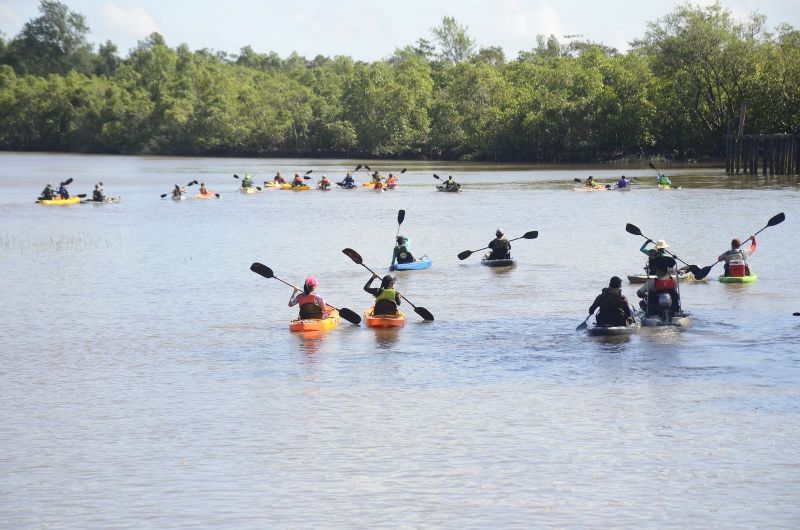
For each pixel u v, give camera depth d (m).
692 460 16.81
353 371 23.66
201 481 16.22
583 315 30.42
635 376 22.66
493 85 196.38
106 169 160.00
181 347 26.78
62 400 21.47
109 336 28.38
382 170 150.50
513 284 36.75
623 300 27.36
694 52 137.38
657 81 161.75
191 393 21.86
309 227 60.06
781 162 110.00
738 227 54.62
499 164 171.75
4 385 22.84
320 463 16.97
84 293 36.22
